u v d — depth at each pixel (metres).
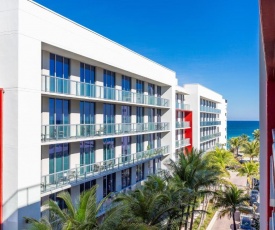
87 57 19.36
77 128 19.36
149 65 28.05
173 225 16.70
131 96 25.42
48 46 16.66
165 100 32.38
